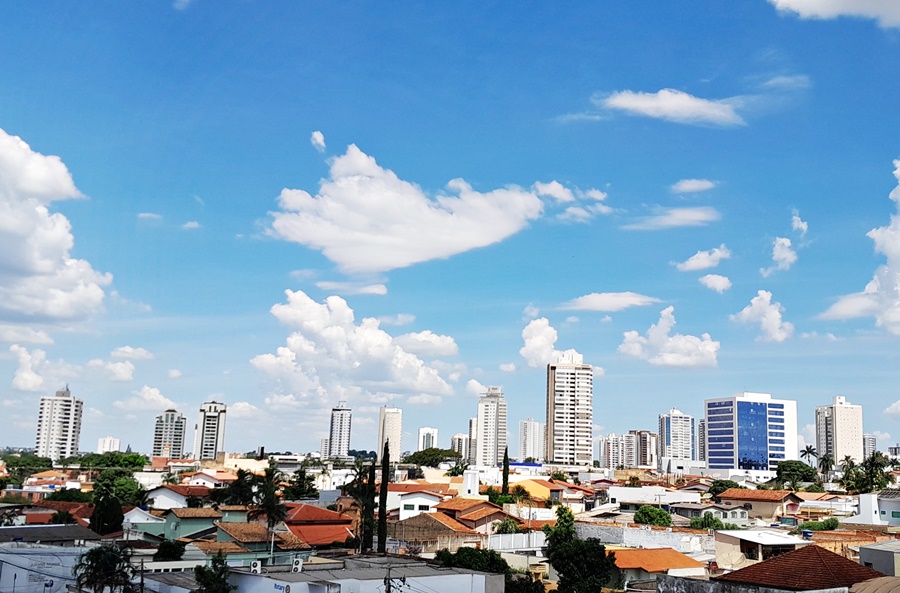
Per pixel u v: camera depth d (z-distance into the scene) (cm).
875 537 9519
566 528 11069
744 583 5025
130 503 15525
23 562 7150
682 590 5238
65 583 6656
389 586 5741
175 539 11075
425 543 11519
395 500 15700
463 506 13025
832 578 4928
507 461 18125
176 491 15500
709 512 14700
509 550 11400
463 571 6656
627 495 18488
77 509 12762
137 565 7369
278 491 18338
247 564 8656
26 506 13175
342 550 10956
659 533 10769
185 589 6209
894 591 4581
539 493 18850
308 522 11575
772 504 16212
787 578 4994
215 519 11812
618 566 8762
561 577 8650
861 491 19512
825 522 12288
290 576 6081
